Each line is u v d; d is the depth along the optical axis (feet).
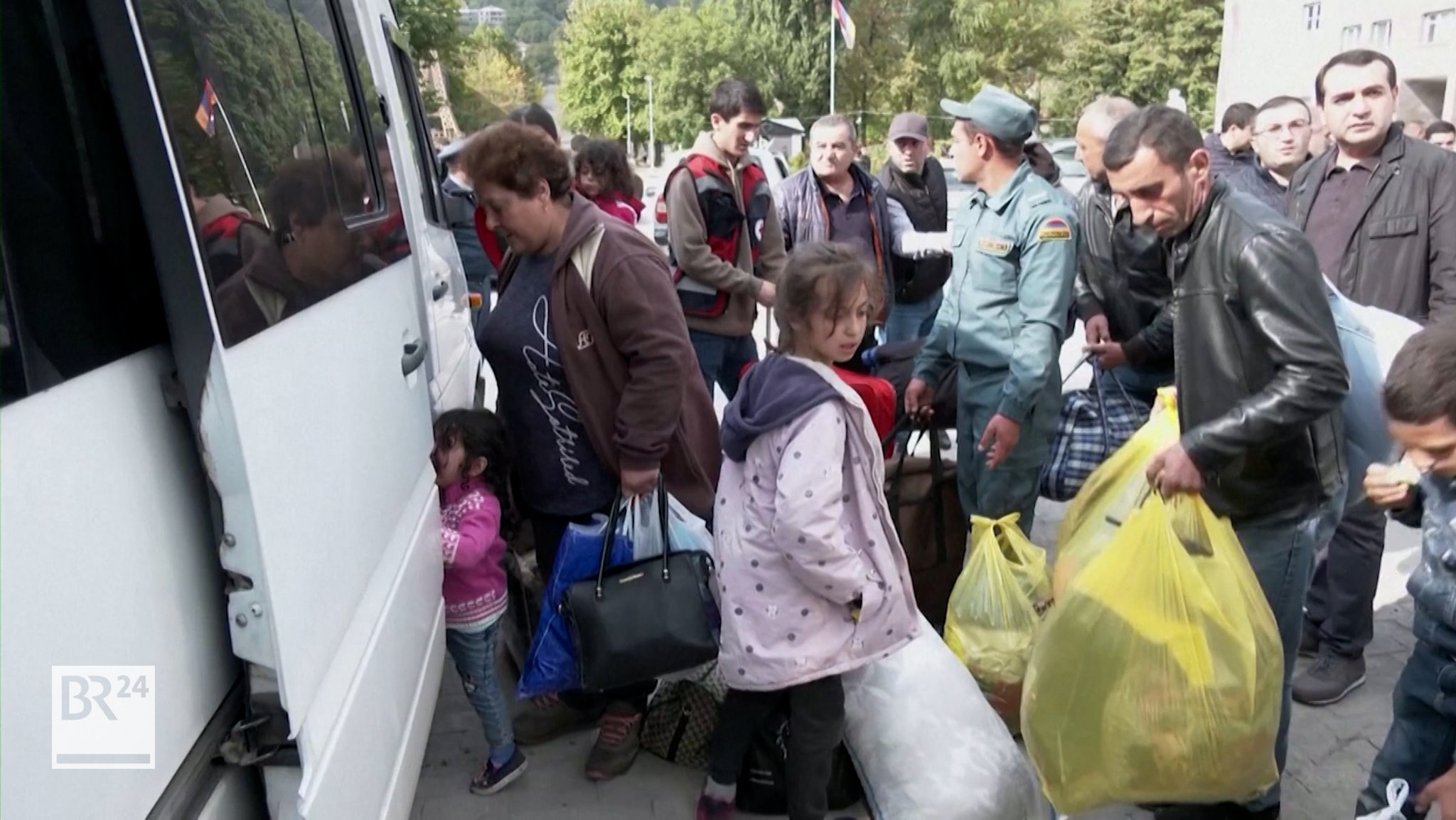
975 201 11.22
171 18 4.33
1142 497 8.64
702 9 185.98
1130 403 11.76
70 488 3.48
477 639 9.31
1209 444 7.36
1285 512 7.91
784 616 7.92
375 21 10.37
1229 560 7.58
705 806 9.03
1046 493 11.84
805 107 168.76
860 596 7.77
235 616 4.40
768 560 7.93
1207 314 7.57
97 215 3.83
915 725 8.64
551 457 9.48
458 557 8.71
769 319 20.34
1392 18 97.04
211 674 4.47
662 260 9.21
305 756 4.66
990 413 11.16
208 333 4.06
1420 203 10.82
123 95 3.91
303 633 4.73
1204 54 170.09
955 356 11.42
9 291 3.25
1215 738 7.30
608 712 9.98
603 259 8.80
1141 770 7.51
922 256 16.97
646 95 232.94
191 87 4.39
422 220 11.14
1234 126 17.28
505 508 9.95
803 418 7.60
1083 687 7.65
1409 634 12.48
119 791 3.69
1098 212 12.03
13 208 3.35
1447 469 6.12
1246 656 7.30
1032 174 10.91
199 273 4.03
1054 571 9.43
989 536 10.34
